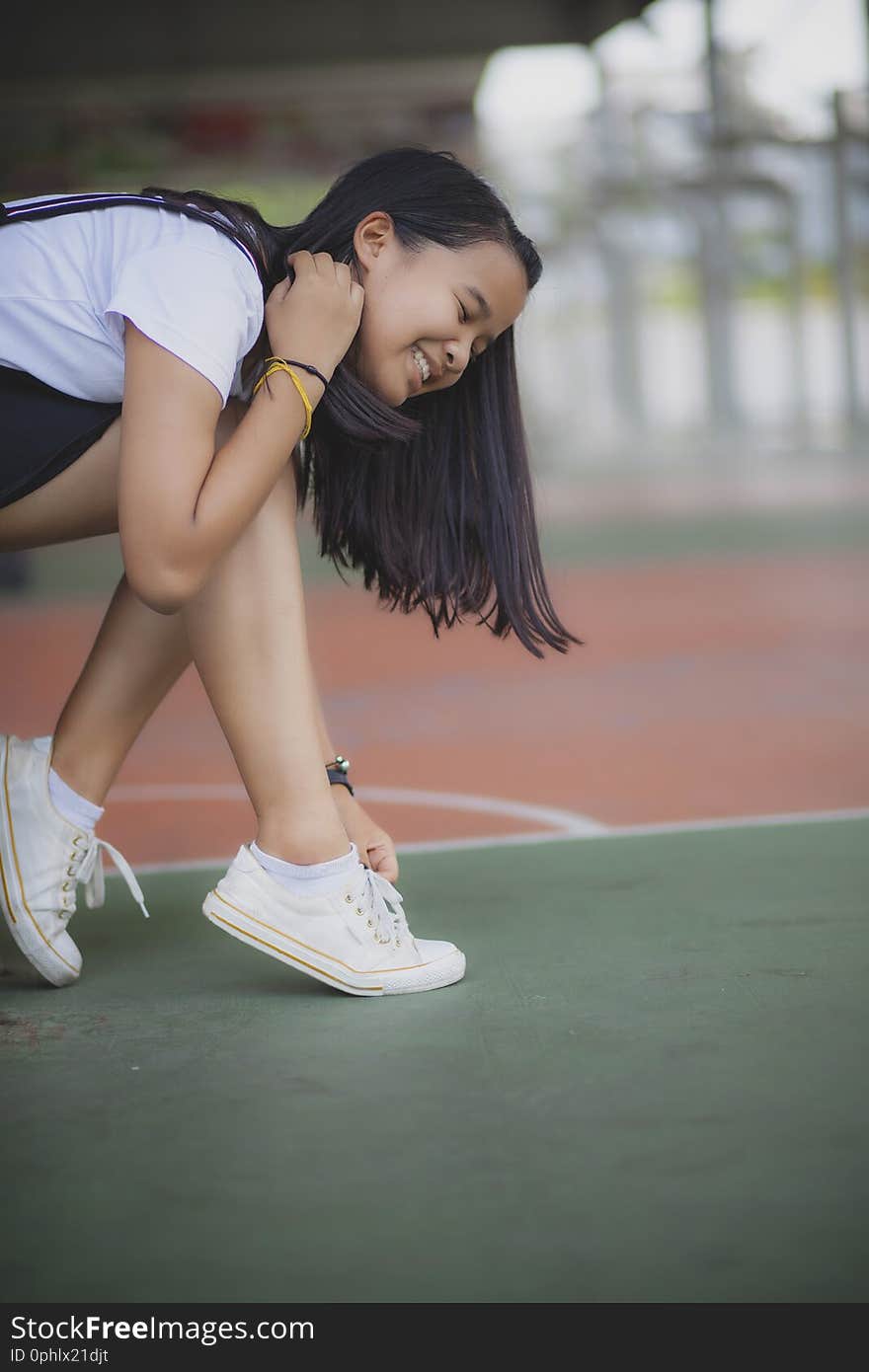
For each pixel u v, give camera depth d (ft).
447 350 5.54
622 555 28.81
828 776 9.92
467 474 6.08
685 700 13.50
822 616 18.54
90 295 5.30
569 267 71.67
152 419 4.98
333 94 55.62
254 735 5.55
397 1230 3.75
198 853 8.57
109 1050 5.13
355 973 5.56
